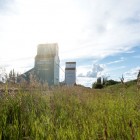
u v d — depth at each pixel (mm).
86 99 8609
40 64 50719
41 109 5785
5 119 4461
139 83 6859
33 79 7559
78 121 4820
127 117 4961
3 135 3982
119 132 4113
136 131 3900
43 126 4395
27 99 6066
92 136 3930
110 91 10203
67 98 8367
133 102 6445
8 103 5258
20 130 4184
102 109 6285
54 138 3859
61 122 4992
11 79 6656
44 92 7609
